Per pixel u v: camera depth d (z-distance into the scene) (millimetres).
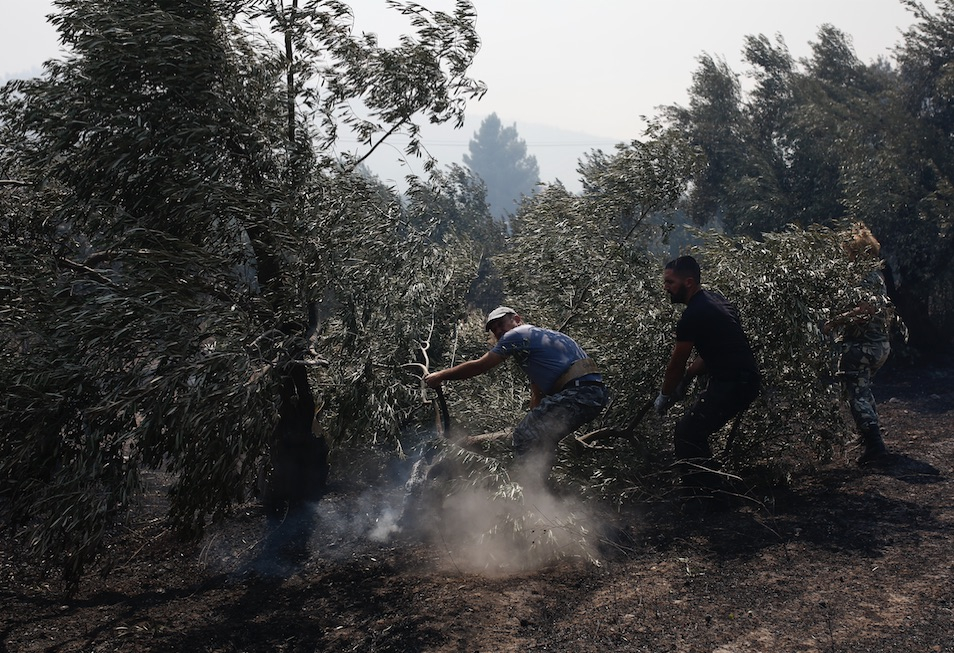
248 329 4379
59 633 3906
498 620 3805
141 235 4312
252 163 4711
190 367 4027
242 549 5031
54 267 4684
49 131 4445
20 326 4320
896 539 4586
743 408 5188
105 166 4383
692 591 4027
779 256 5523
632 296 5742
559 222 6152
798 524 4941
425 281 5645
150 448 4102
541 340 4969
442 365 6027
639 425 5734
